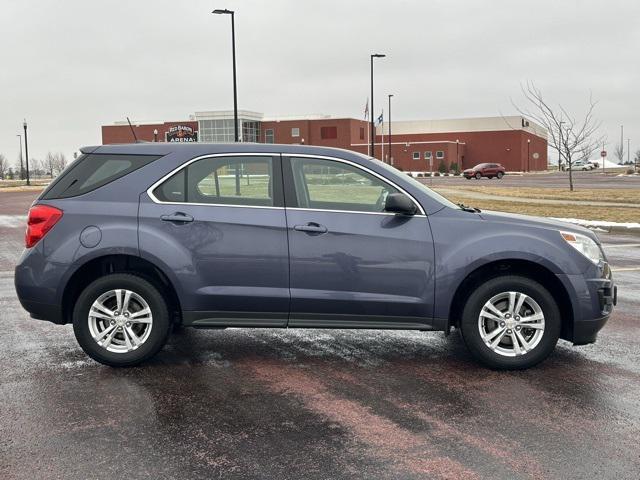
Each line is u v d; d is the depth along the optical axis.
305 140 89.31
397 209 5.16
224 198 5.38
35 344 6.23
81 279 5.55
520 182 50.12
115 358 5.39
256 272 5.28
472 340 5.33
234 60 30.14
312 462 3.68
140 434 4.08
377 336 6.55
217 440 3.99
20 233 16.94
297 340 6.38
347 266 5.25
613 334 6.59
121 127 92.19
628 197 27.61
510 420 4.30
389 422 4.27
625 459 3.71
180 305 5.32
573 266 5.24
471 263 5.20
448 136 96.25
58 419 4.33
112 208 5.34
